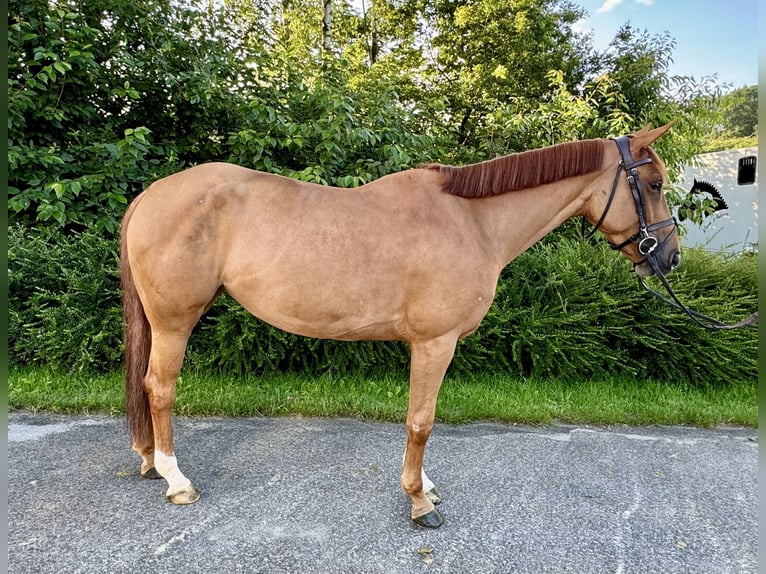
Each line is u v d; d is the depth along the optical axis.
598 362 3.73
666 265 1.99
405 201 1.85
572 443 2.77
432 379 1.83
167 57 4.47
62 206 3.45
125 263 1.99
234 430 2.73
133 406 2.05
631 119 5.01
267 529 1.79
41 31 3.84
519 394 3.44
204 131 4.74
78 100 4.13
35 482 2.07
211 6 4.94
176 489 1.94
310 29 9.55
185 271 1.79
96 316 3.34
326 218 1.79
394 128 4.35
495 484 2.23
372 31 10.81
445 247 1.77
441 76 10.17
